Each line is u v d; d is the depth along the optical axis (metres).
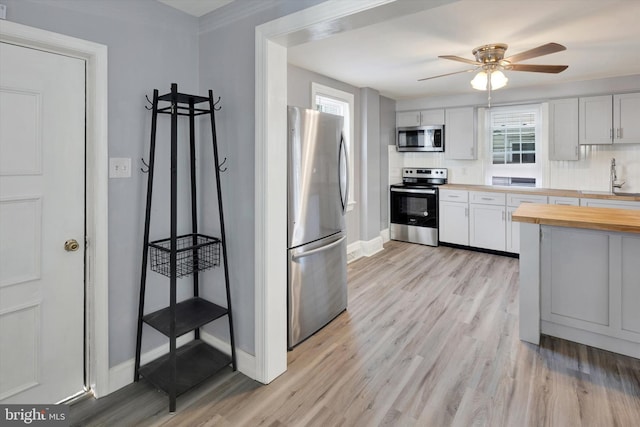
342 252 3.08
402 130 5.82
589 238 2.40
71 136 1.85
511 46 3.03
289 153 2.48
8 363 1.71
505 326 2.80
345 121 4.58
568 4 2.25
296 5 1.83
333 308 2.96
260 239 2.08
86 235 1.94
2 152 1.64
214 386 2.09
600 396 1.94
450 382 2.09
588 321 2.45
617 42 2.96
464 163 5.57
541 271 2.60
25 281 1.74
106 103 1.92
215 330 2.42
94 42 1.86
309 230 2.68
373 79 4.28
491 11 2.36
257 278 2.11
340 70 3.84
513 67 2.93
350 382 2.11
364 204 4.92
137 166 2.09
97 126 1.89
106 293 1.97
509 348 2.47
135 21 2.04
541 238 2.56
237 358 2.26
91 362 1.99
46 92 1.76
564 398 1.93
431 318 2.97
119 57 1.97
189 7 2.20
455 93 5.27
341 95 4.41
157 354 2.28
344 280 3.12
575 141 4.44
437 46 3.05
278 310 2.17
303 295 2.61
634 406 1.86
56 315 1.86
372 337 2.67
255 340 2.16
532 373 2.17
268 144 2.03
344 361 2.35
